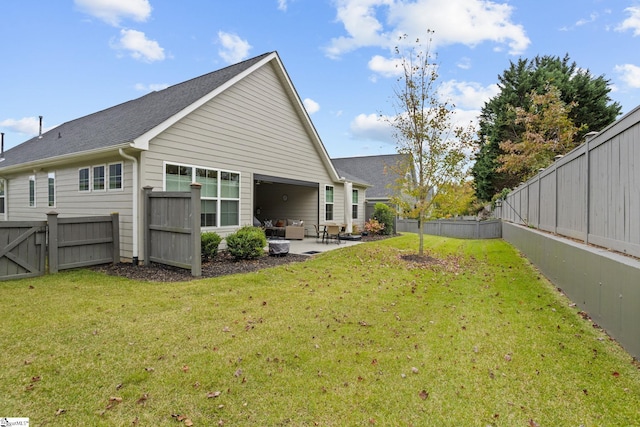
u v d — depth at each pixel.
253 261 7.88
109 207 8.05
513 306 4.79
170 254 6.80
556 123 16.59
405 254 9.70
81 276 6.32
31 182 11.44
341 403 2.50
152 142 7.40
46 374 2.81
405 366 3.04
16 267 6.09
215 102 8.88
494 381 2.78
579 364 3.04
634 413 2.35
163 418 2.33
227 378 2.81
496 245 12.36
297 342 3.51
